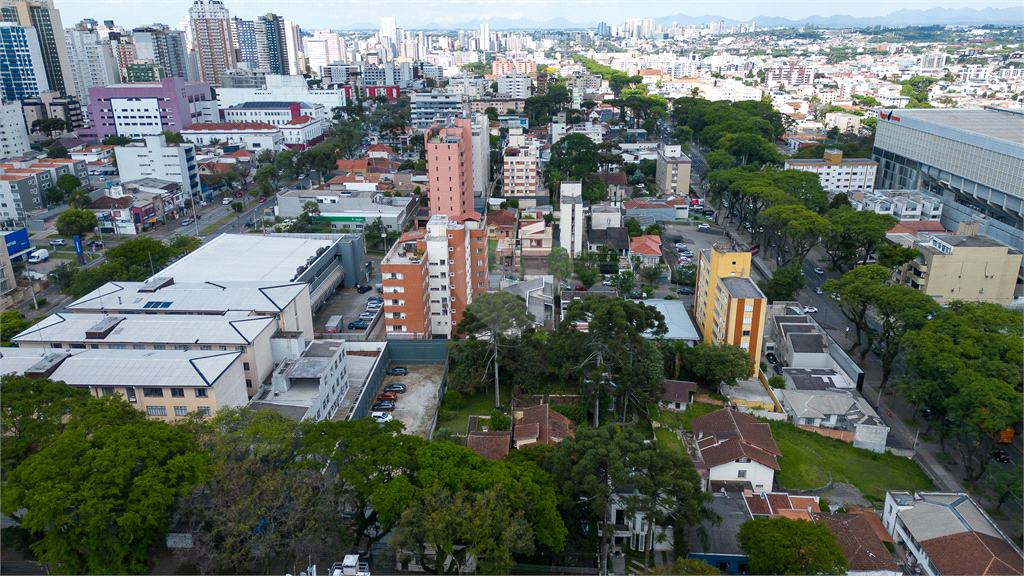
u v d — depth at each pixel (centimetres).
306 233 14275
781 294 11600
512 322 8819
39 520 4659
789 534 5438
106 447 5300
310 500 5234
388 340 9806
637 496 5594
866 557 5819
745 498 6638
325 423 5909
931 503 6538
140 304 9169
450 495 5322
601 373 8056
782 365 10262
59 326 8344
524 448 6625
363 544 5856
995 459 7888
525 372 8644
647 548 6019
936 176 18062
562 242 13938
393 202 17512
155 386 6994
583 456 5819
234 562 5022
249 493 5175
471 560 5591
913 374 8694
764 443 7456
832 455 8050
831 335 11262
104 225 16475
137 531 4950
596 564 5909
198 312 9069
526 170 19100
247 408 6444
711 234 16575
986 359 8144
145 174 18950
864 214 13512
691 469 5775
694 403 8975
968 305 9700
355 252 13000
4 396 5975
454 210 15662
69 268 12750
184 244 13575
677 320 10744
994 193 15838
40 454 5225
